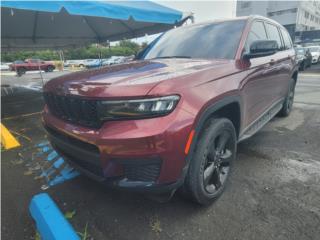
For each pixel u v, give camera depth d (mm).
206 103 1927
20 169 3176
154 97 1680
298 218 2096
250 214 2164
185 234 1971
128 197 2465
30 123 5445
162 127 1677
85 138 1830
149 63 2604
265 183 2629
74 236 1720
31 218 2215
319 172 2834
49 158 3473
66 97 1972
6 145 3930
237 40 2754
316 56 19484
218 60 2520
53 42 15359
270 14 53906
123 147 1683
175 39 3318
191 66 2252
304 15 54406
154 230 2023
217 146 2273
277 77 3713
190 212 2213
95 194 2553
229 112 2539
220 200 2361
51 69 28688
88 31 12836
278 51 3889
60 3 5113
